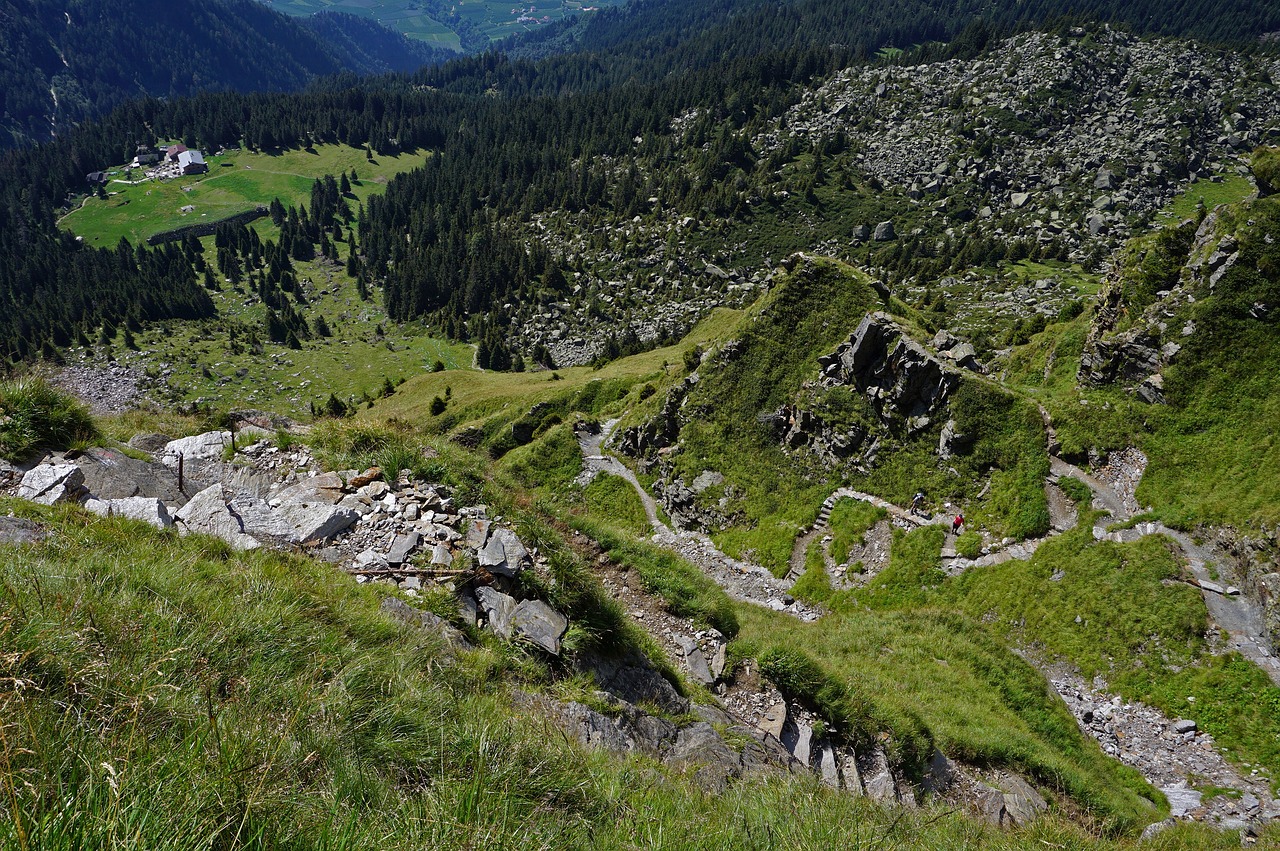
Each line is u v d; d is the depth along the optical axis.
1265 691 29.27
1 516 7.51
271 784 3.87
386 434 14.53
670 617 15.51
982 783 15.62
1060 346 60.59
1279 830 19.98
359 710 5.61
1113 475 43.34
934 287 179.00
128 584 6.11
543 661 9.56
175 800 3.37
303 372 194.00
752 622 22.17
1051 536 41.66
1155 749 28.89
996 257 191.88
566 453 77.12
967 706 20.58
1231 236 46.88
